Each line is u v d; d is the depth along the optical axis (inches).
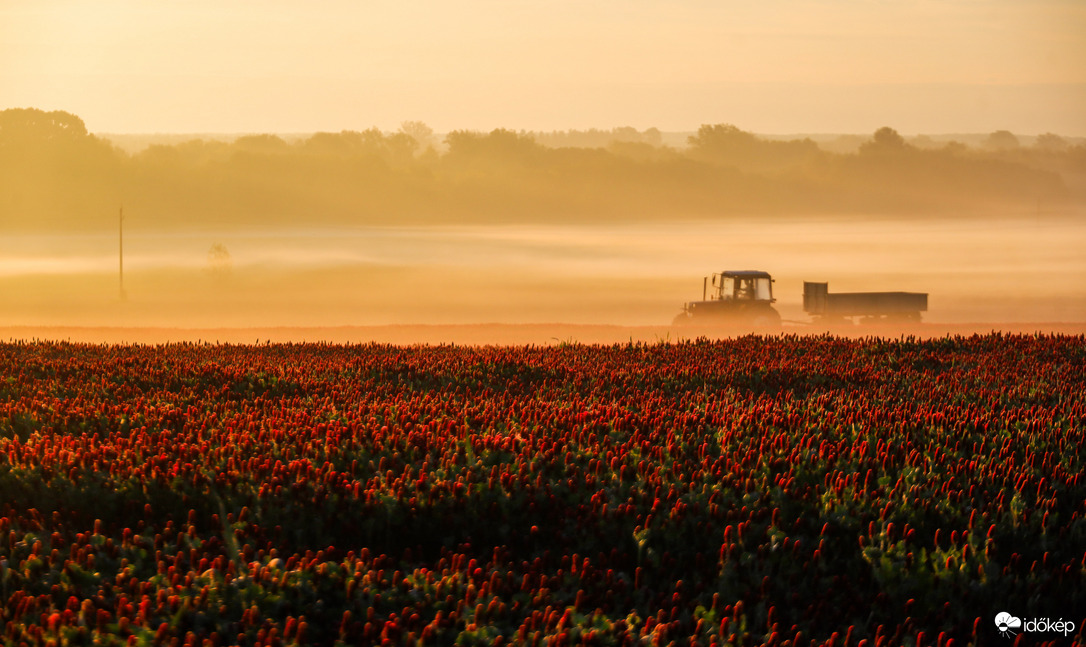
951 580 775.1
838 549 836.0
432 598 734.5
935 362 1700.3
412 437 1024.9
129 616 671.1
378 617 701.3
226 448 1000.2
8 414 1151.6
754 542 841.5
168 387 1386.6
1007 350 1823.3
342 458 986.1
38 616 665.0
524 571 804.0
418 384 1454.2
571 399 1304.1
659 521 863.1
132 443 1021.8
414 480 934.4
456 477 936.3
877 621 760.3
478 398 1296.8
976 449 1050.7
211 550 804.0
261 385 1400.1
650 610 761.0
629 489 923.4
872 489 932.6
